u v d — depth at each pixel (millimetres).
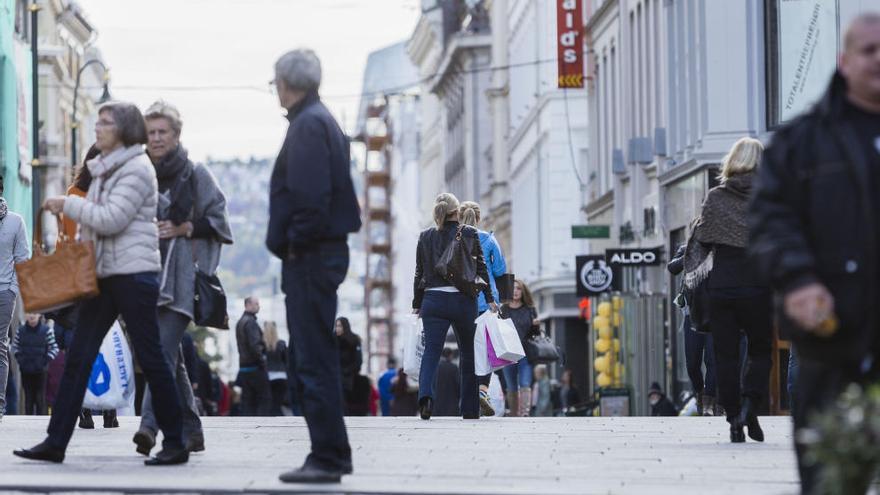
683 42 63375
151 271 19172
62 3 122188
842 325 12508
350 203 17484
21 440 24062
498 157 141000
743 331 24562
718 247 23312
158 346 19297
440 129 196250
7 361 29922
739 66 54469
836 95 12734
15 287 29906
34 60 69938
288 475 17359
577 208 104875
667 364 63125
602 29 85500
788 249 12453
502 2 141000
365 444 23469
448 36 175750
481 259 30453
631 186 73188
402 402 62781
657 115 70125
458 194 170375
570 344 103750
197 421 21438
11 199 73500
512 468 19688
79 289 18734
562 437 25047
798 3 51125
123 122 19000
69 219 21156
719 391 23750
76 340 19453
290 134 17297
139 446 20812
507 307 39969
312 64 17516
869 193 12477
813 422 11180
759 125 54500
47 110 117250
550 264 105500
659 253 65688
